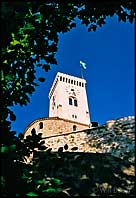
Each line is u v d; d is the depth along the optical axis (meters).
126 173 9.17
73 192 8.38
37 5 8.14
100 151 13.27
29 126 37.44
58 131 35.75
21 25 7.46
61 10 8.83
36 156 8.87
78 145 15.35
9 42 6.97
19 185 6.37
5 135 6.60
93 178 8.88
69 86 55.59
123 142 12.50
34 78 7.77
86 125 37.66
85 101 54.81
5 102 7.12
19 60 7.86
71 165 9.19
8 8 6.54
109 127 13.70
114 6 8.81
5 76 7.51
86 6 9.00
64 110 51.41
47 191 6.28
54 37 8.41
